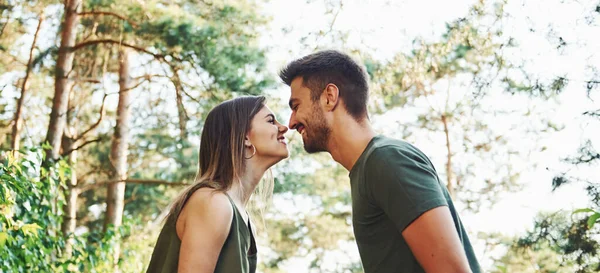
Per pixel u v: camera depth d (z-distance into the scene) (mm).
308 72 2547
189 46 11547
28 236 5316
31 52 14414
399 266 2309
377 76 11602
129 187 16859
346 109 2502
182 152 14891
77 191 12062
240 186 2922
